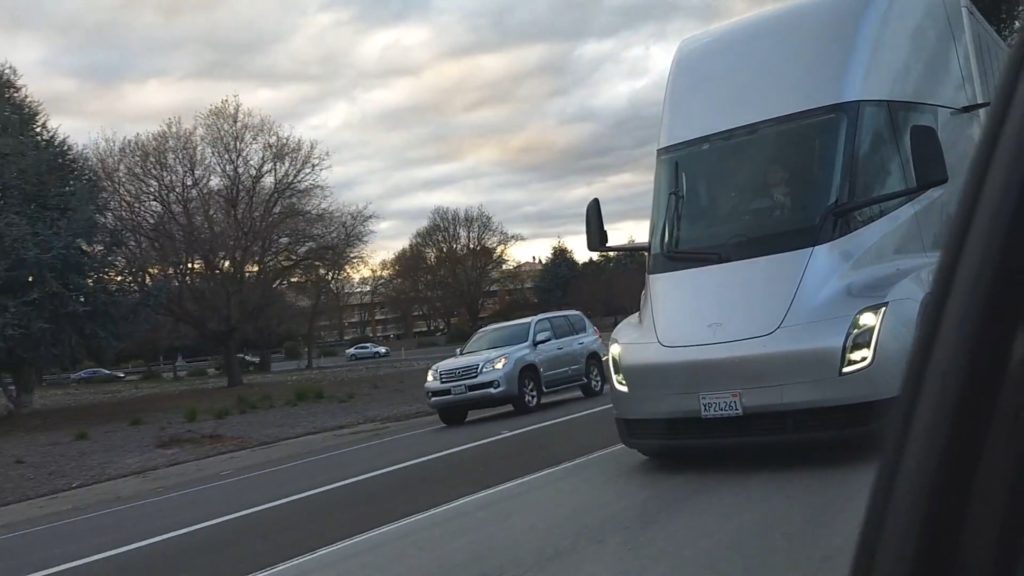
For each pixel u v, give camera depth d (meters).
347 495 9.93
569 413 15.91
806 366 7.18
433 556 6.80
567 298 83.81
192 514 10.19
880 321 7.12
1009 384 2.76
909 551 2.91
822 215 7.80
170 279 37.59
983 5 18.86
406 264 97.75
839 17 8.60
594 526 7.05
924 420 2.94
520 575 6.10
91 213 30.66
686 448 7.92
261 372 62.91
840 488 7.10
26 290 28.52
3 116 30.03
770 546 6.04
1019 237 2.75
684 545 6.29
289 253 41.56
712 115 8.80
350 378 40.78
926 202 8.32
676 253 8.38
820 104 8.25
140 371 75.25
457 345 91.25
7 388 31.08
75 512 12.28
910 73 8.67
